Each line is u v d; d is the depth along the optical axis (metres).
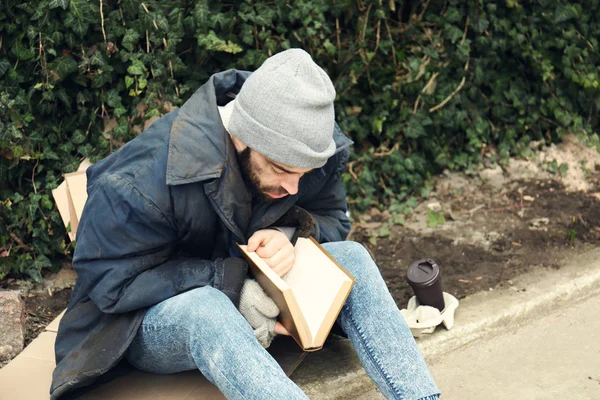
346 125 3.77
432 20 3.93
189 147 2.21
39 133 3.21
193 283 2.25
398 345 2.26
